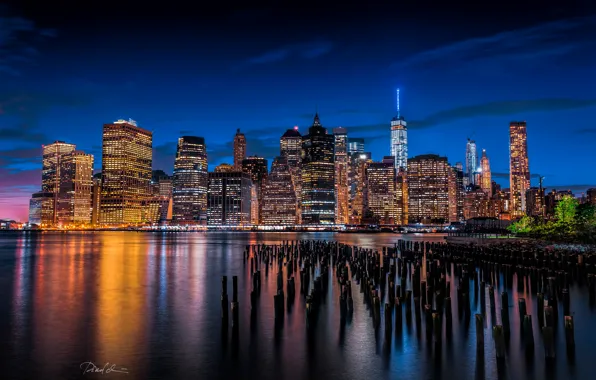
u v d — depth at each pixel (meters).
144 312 38.41
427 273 57.16
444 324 32.66
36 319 35.78
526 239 118.44
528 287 49.56
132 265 81.69
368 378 23.23
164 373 24.00
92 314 37.59
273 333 31.27
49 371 24.23
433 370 24.09
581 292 45.66
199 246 160.88
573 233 103.88
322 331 31.53
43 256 106.56
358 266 57.25
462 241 127.12
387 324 29.66
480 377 23.12
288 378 23.34
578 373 23.47
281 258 77.75
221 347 28.22
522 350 26.84
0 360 25.94
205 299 44.62
